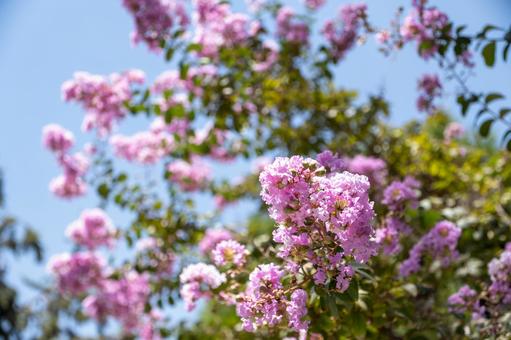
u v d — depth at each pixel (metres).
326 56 6.44
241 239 5.00
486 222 5.41
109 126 6.50
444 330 4.03
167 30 6.16
